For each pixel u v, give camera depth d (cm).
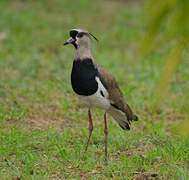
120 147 1255
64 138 1298
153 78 1905
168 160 1162
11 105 1575
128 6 3212
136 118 1211
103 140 1299
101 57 2195
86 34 1119
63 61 2123
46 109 1559
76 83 1119
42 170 1101
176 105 1612
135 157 1172
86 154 1189
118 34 2623
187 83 1845
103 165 1128
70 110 1566
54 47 2373
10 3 3056
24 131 1352
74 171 1104
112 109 1162
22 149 1226
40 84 1809
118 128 1393
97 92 1109
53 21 2806
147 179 1041
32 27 2664
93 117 1502
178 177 1052
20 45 2358
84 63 1112
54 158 1178
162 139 1313
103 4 3200
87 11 3041
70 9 3047
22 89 1733
